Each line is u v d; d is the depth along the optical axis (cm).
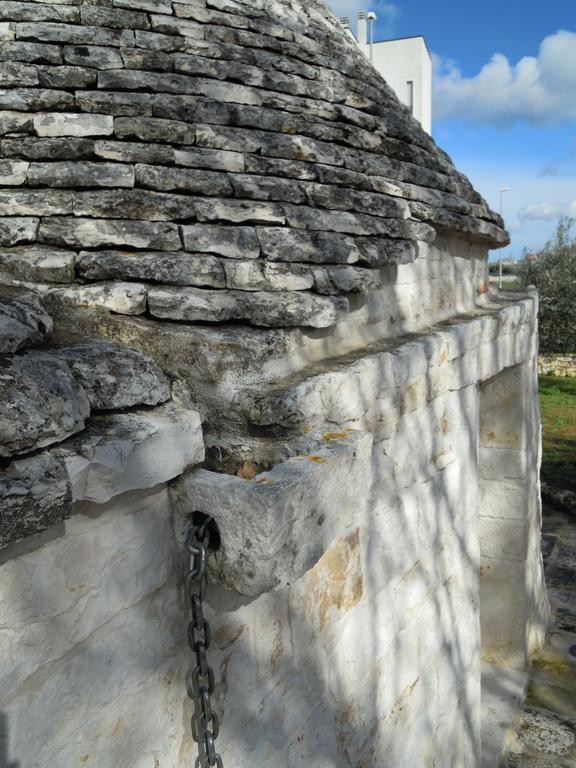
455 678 391
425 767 347
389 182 338
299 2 395
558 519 902
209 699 168
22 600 135
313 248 261
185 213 246
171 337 208
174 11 319
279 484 167
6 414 127
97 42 291
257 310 227
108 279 225
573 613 662
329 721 249
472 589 418
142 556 167
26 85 271
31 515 125
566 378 2014
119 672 162
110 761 160
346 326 289
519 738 481
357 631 270
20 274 225
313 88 340
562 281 1912
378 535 290
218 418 212
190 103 283
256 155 285
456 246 432
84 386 157
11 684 134
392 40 1437
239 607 196
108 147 255
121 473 148
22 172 247
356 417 255
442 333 349
